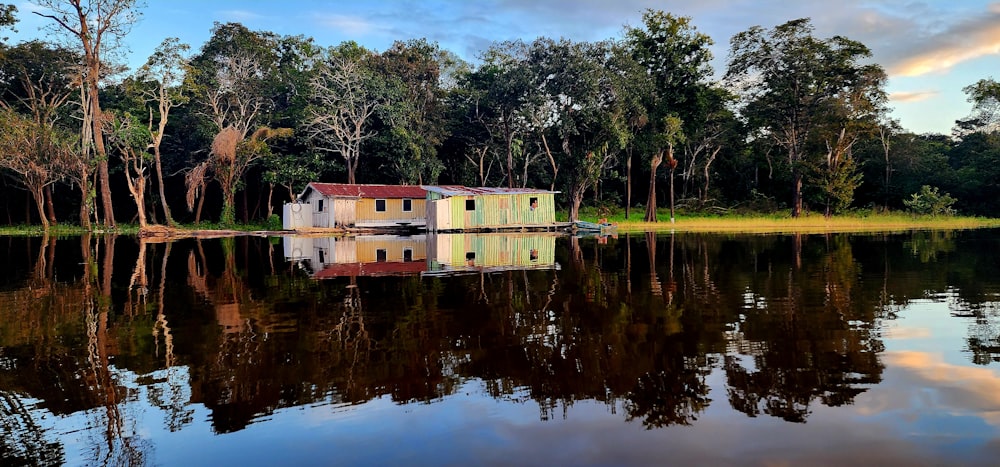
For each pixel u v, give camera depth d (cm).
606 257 2078
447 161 5741
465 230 3831
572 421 572
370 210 4106
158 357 804
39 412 617
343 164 5244
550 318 1023
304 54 5791
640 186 6531
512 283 1439
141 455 518
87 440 550
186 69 4269
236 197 5631
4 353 830
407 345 852
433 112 5222
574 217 4738
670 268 1723
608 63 4412
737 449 507
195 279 1551
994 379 673
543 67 4366
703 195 6056
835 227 4244
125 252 2406
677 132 4853
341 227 3994
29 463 509
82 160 4303
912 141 6191
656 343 846
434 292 1309
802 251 2245
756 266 1756
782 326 945
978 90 6003
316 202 4116
